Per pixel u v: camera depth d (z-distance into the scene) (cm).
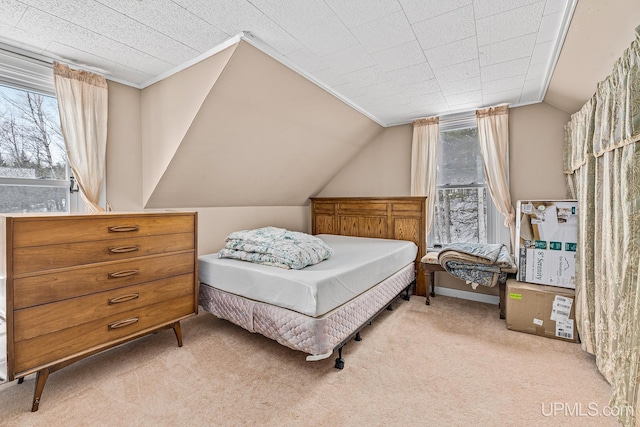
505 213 314
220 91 226
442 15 173
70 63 229
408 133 383
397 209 369
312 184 421
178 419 144
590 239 201
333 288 190
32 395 162
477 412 150
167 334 240
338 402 157
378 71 244
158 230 204
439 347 219
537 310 239
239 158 298
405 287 318
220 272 233
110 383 173
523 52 211
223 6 164
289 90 258
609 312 168
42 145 228
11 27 181
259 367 191
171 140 254
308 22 180
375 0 160
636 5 127
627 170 140
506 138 314
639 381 126
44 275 154
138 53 216
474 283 279
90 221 171
